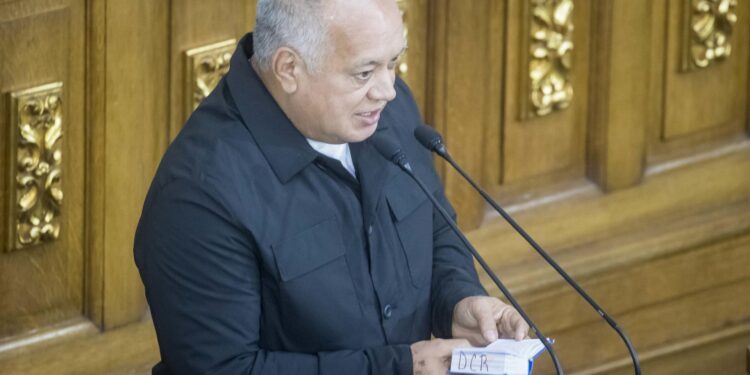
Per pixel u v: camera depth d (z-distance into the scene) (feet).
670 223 46.34
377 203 26.53
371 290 26.63
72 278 37.76
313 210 26.00
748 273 47.24
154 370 27.30
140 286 38.75
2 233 36.37
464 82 42.47
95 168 37.37
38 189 36.42
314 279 25.96
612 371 45.39
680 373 46.78
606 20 44.11
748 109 47.50
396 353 26.22
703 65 46.03
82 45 36.40
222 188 25.29
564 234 44.80
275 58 25.23
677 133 46.55
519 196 44.45
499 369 25.79
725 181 47.14
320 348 26.43
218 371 25.66
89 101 36.86
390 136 27.45
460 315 27.25
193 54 37.93
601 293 45.01
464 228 43.57
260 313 26.13
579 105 44.68
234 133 25.79
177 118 38.32
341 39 24.68
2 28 35.09
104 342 38.37
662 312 46.26
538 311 44.11
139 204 38.24
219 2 37.99
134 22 36.88
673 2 45.29
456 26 41.93
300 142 25.90
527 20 42.70
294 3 24.85
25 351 37.27
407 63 41.63
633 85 45.03
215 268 25.38
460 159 43.06
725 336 46.96
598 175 45.34
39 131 36.09
